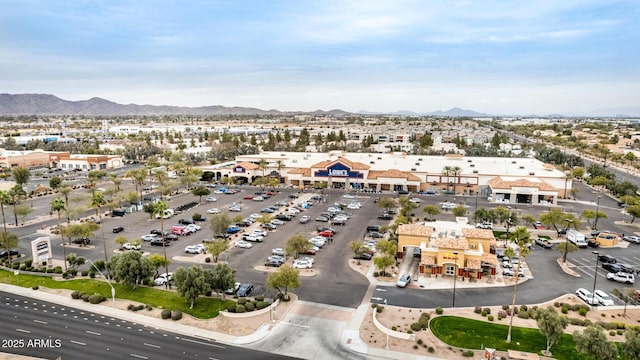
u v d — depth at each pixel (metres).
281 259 79.19
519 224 106.81
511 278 74.12
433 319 58.41
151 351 51.00
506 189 133.62
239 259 82.50
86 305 63.91
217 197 142.50
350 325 56.97
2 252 86.19
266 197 140.38
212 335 54.88
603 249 90.75
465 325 56.81
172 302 64.62
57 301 65.44
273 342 53.00
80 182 173.75
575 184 168.25
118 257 71.25
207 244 87.69
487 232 82.56
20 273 76.81
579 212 121.88
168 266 78.75
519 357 49.31
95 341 53.44
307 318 59.00
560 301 65.44
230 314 59.75
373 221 110.50
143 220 113.19
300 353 50.53
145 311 61.94
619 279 72.81
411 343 52.62
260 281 71.81
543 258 84.75
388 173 151.88
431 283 71.69
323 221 110.50
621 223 110.25
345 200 136.62
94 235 99.00
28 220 112.94
